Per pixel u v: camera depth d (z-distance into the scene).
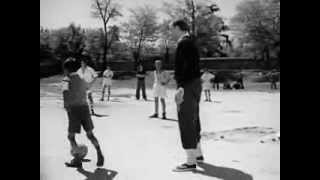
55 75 44.50
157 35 53.28
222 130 9.39
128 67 50.16
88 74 10.98
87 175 5.50
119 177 5.40
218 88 31.75
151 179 5.30
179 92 5.87
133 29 53.97
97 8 53.06
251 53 50.59
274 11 50.56
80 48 50.16
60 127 10.02
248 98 21.44
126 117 12.34
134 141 8.06
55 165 5.98
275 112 13.57
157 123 10.91
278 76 38.19
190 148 5.80
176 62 5.96
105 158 6.52
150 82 40.28
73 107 5.82
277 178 5.27
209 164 6.05
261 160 6.12
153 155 6.77
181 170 5.73
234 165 5.95
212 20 53.94
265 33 50.44
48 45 49.34
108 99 19.45
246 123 10.73
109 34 53.84
